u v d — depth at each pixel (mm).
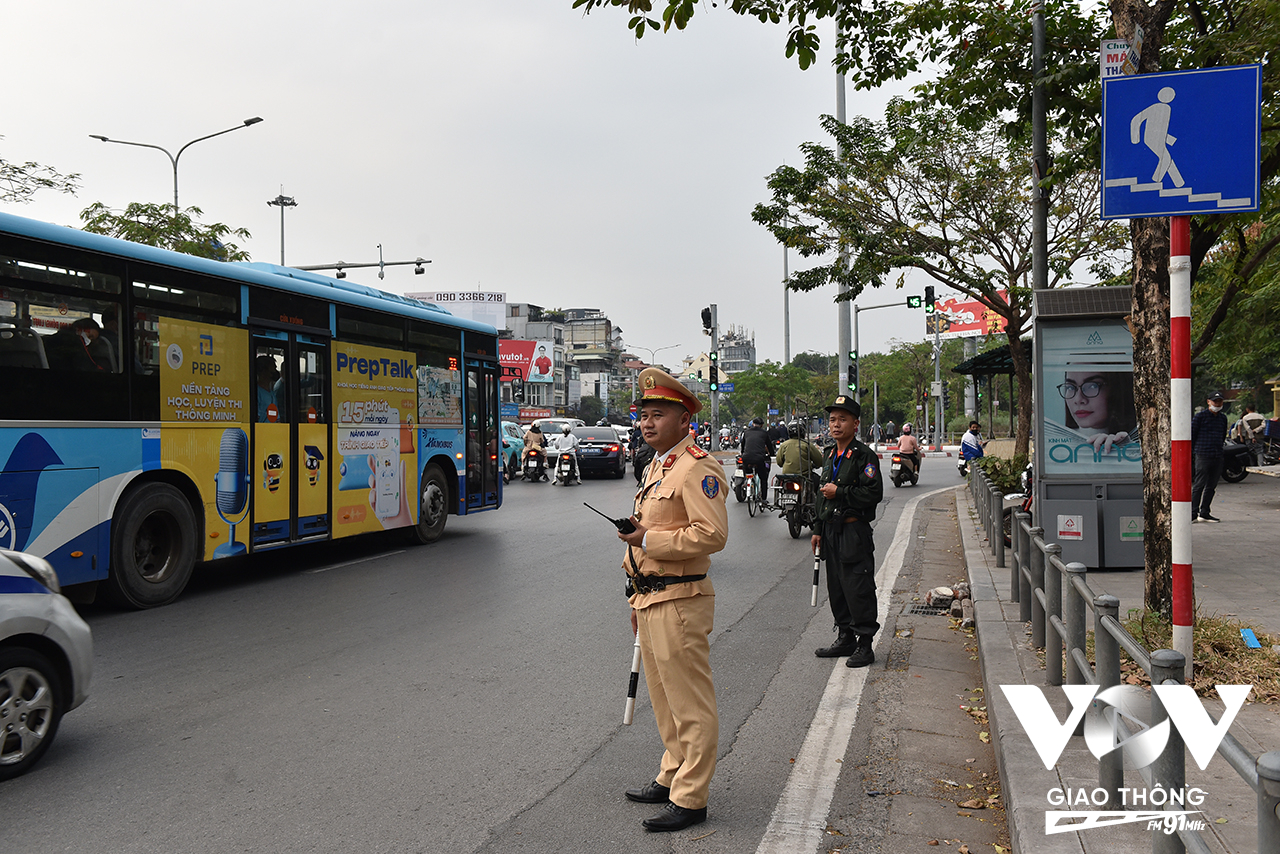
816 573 7395
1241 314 20234
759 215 18312
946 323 46312
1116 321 10109
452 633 7664
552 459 29688
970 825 4129
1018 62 12078
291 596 9203
